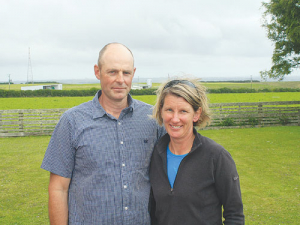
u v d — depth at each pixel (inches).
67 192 83.8
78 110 82.5
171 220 75.4
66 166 80.5
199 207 74.2
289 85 3705.7
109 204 77.6
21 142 446.9
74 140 79.5
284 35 581.9
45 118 519.2
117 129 81.6
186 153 78.4
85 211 78.0
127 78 81.5
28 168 297.0
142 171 82.9
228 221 74.0
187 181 74.3
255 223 167.2
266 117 577.6
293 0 510.9
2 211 189.8
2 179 259.6
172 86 74.9
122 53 80.5
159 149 80.6
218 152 74.3
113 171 78.7
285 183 234.4
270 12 575.8
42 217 180.2
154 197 80.8
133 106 86.5
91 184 77.8
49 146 81.7
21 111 508.7
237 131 516.1
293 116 585.0
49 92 1998.0
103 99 85.4
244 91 2160.4
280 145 385.1
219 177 73.6
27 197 215.3
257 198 203.9
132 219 79.3
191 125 76.6
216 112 565.9
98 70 86.1
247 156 327.3
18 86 4579.2
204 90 79.6
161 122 82.9
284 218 172.9
